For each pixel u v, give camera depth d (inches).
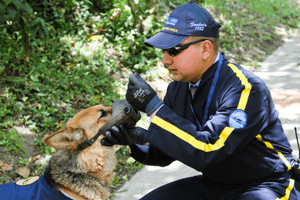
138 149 93.5
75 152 82.5
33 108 152.1
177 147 69.1
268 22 322.0
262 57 261.6
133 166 145.2
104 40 212.7
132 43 215.3
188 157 68.7
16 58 177.9
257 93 71.3
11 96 153.9
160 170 144.4
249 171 75.8
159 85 197.9
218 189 83.8
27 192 77.4
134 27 223.0
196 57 74.7
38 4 207.3
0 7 145.3
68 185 81.3
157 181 136.9
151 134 70.8
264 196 72.2
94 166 83.7
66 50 193.0
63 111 160.2
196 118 82.7
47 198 77.3
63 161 82.8
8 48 179.9
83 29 215.5
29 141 140.9
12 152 134.4
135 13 219.3
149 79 200.5
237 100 71.0
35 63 174.4
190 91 83.9
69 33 209.3
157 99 72.4
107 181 90.6
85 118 81.4
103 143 79.4
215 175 80.9
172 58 75.5
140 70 204.2
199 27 72.6
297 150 151.3
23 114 150.4
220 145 67.6
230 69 77.8
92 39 211.0
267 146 75.2
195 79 80.4
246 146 74.0
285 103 195.0
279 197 73.2
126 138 78.4
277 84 221.1
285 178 75.5
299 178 75.7
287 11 355.9
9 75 166.6
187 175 141.0
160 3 272.1
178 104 87.4
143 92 71.7
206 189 86.6
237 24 296.7
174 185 89.1
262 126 71.8
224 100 74.0
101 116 82.4
